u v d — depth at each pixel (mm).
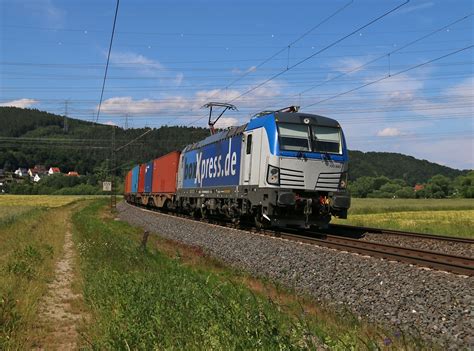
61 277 14453
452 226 29109
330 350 6195
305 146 19625
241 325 6543
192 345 6496
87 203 86688
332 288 11555
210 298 8125
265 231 20875
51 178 143500
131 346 6824
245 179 21547
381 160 174500
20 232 27828
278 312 8172
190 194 31688
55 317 9914
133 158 85312
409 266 11289
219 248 18938
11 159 152000
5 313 8633
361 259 12602
